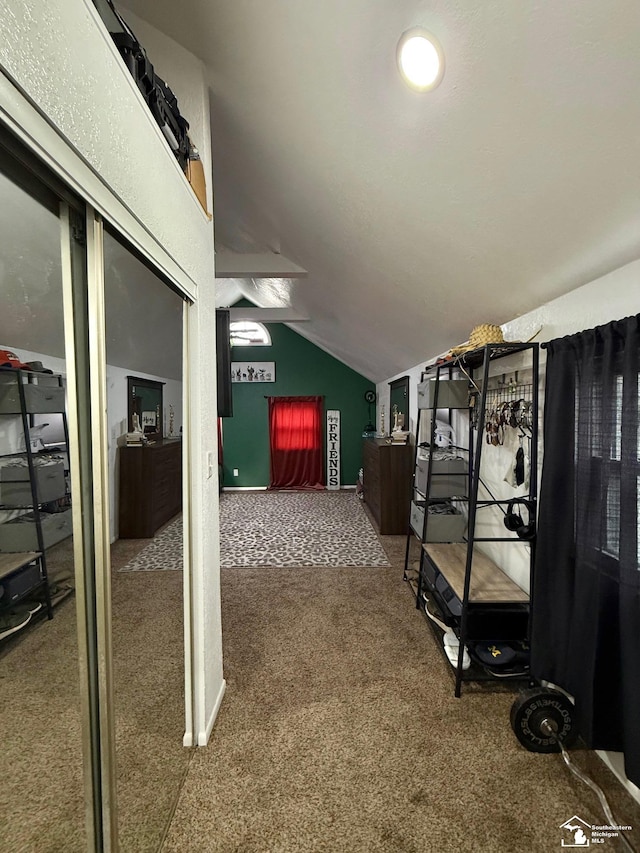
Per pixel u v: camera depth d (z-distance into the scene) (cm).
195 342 147
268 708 170
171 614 145
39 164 62
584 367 139
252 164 205
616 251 127
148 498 127
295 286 391
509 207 131
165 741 133
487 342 185
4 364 63
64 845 79
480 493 256
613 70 79
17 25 53
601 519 129
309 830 120
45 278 70
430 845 116
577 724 139
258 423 693
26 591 69
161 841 117
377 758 145
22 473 68
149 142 104
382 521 425
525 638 191
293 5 107
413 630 233
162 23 147
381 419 636
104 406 83
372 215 182
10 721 68
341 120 138
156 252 109
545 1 75
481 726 160
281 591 287
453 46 93
